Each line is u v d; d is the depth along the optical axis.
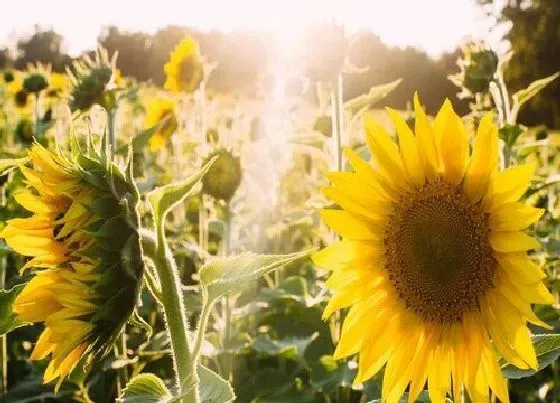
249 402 1.34
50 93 3.59
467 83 1.44
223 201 1.62
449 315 0.95
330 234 1.50
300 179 2.27
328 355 1.36
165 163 3.33
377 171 0.97
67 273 0.75
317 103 2.10
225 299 1.48
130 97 1.85
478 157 0.93
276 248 2.06
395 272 0.96
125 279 0.76
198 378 0.82
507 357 0.91
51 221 0.78
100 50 1.68
